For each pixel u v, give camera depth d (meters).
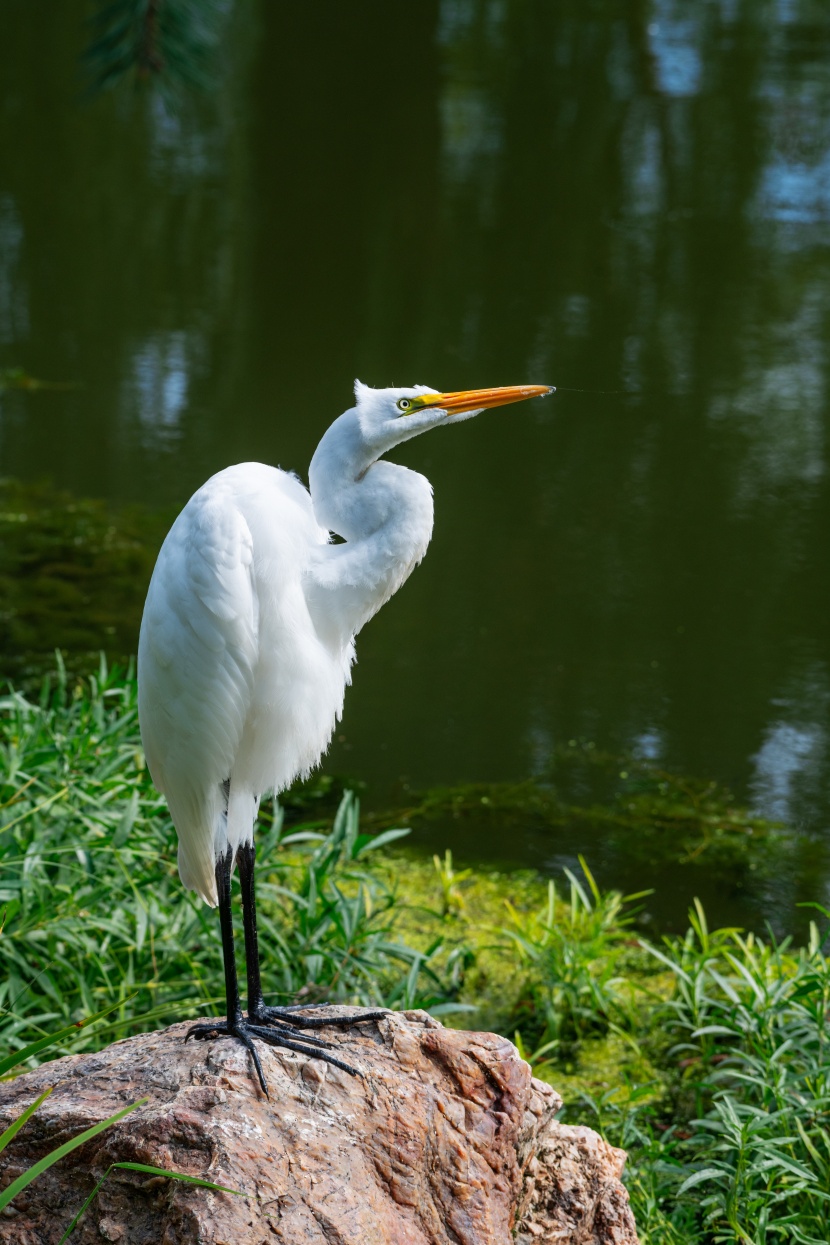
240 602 5.03
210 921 8.17
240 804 5.45
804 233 24.16
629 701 12.28
